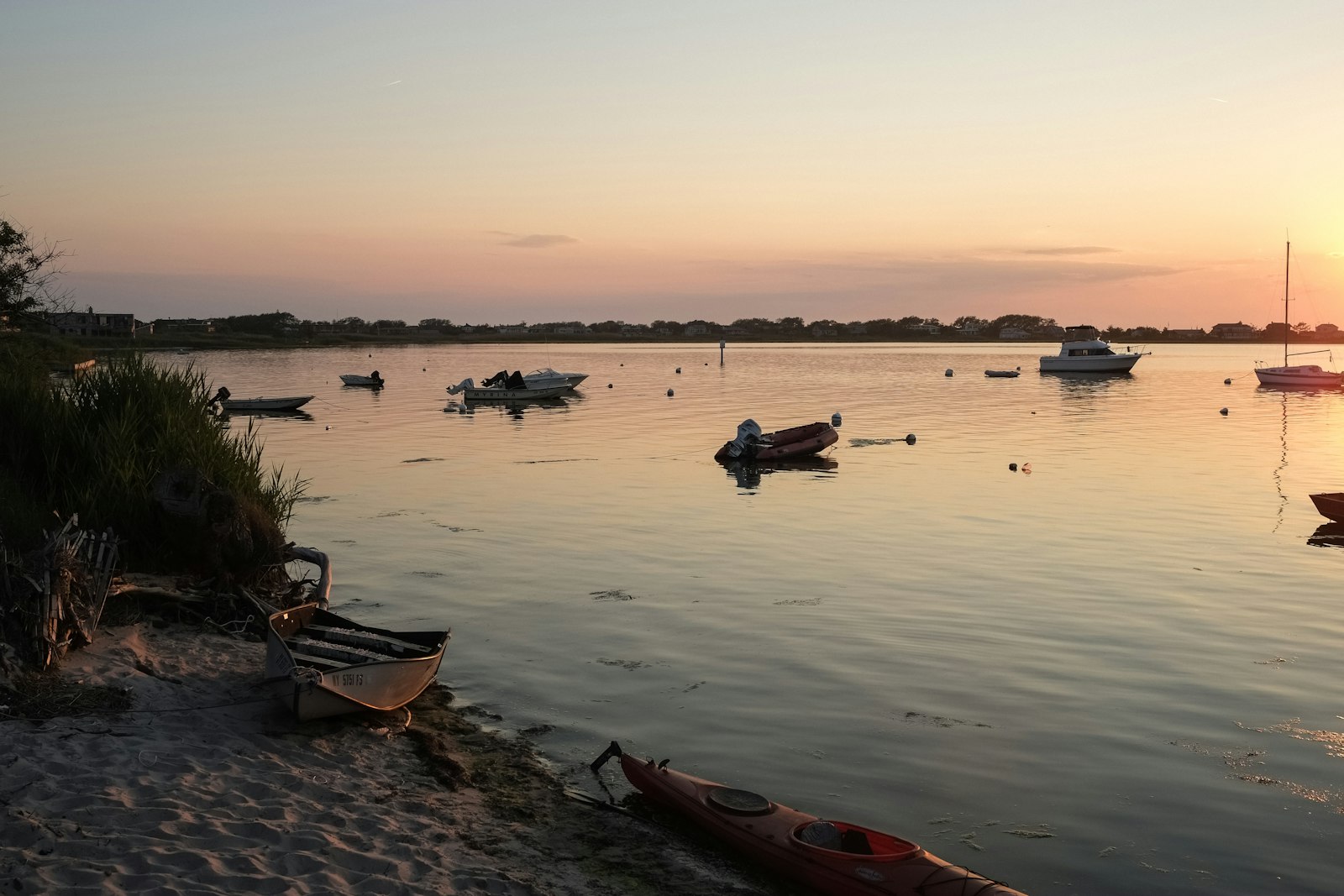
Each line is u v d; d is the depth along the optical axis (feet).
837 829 30.07
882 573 67.00
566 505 93.20
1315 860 31.45
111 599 44.11
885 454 133.28
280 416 195.21
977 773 37.35
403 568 67.46
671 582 64.34
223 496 48.62
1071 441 149.38
